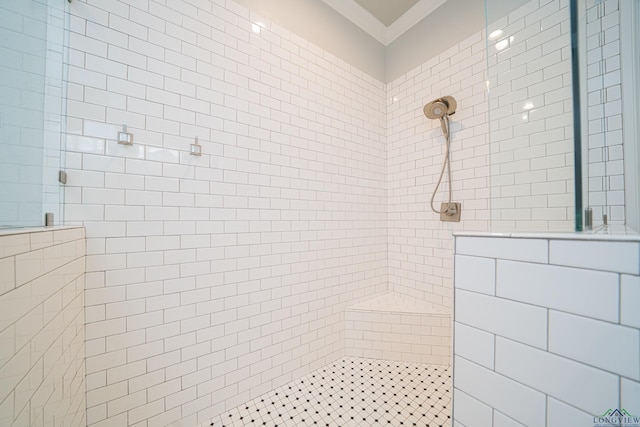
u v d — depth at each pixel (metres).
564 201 1.07
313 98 1.69
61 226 0.87
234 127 1.33
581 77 1.00
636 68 0.89
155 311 1.10
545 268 0.39
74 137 0.94
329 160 1.77
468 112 1.66
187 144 1.19
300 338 1.58
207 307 1.24
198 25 1.23
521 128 1.24
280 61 1.53
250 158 1.39
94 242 0.97
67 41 0.93
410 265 1.99
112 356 1.00
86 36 0.97
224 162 1.30
